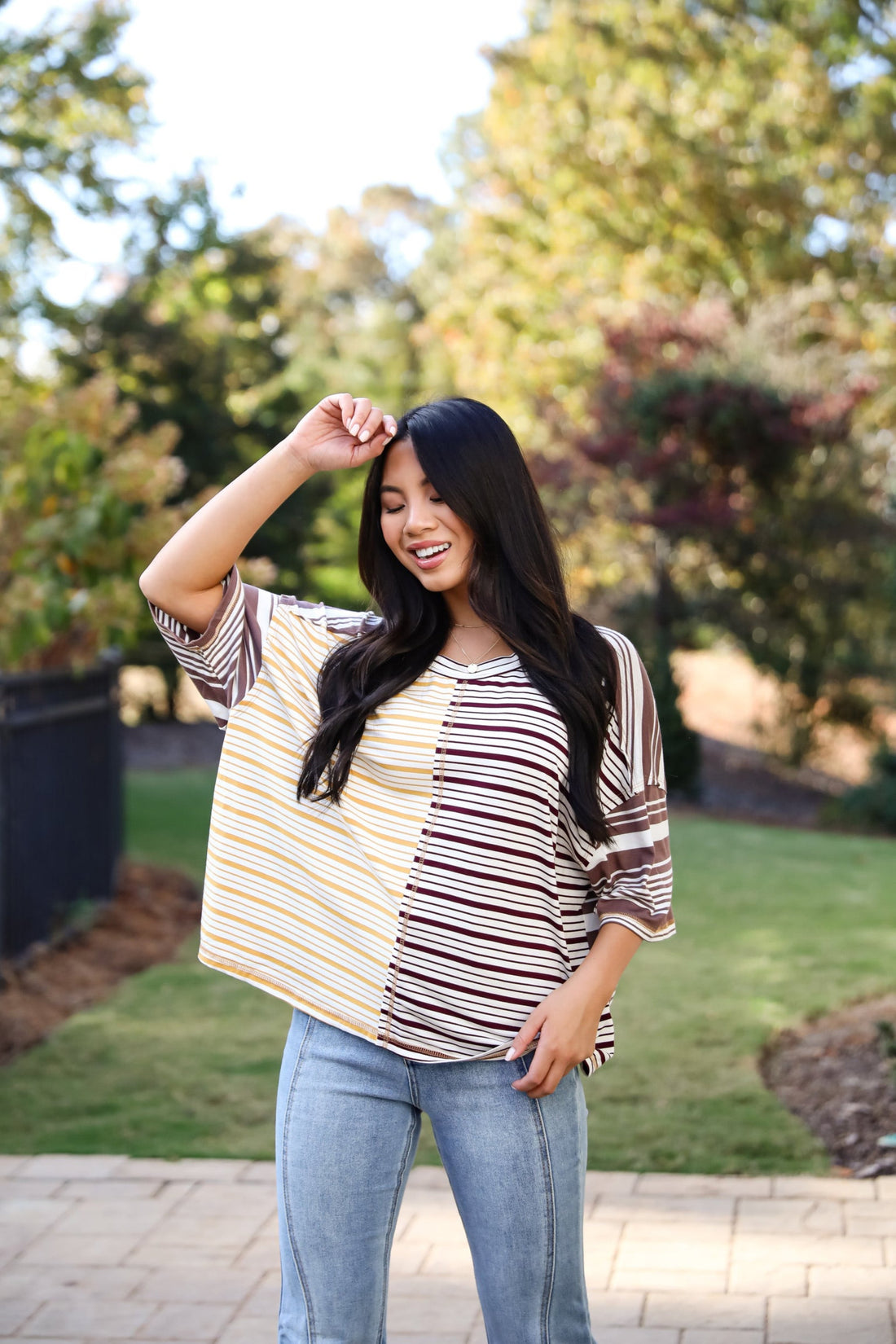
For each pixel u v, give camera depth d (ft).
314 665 6.93
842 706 53.26
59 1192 12.67
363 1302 6.50
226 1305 10.33
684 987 19.94
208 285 55.88
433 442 6.54
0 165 42.96
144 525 24.72
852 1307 9.98
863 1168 12.87
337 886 6.64
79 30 41.91
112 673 27.43
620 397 51.21
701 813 46.52
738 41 64.18
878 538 50.14
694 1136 13.76
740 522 49.67
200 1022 18.84
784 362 50.75
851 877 30.37
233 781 6.89
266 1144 13.94
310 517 65.62
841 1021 17.89
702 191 65.36
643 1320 9.85
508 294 73.92
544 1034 6.24
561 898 6.69
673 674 50.44
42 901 22.70
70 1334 9.87
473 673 6.68
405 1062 6.51
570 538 52.37
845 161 63.21
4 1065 16.93
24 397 27.45
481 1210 6.44
